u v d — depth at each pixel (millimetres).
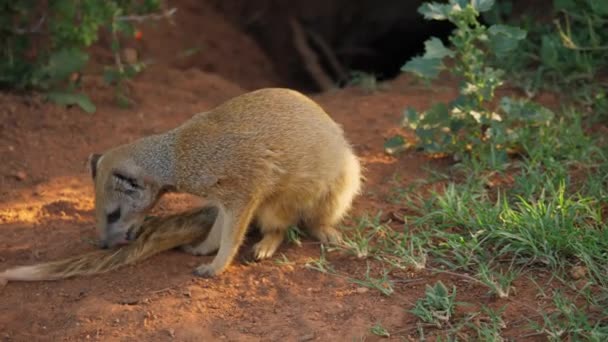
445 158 11797
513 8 15812
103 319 8586
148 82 15422
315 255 9664
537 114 11266
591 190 10109
